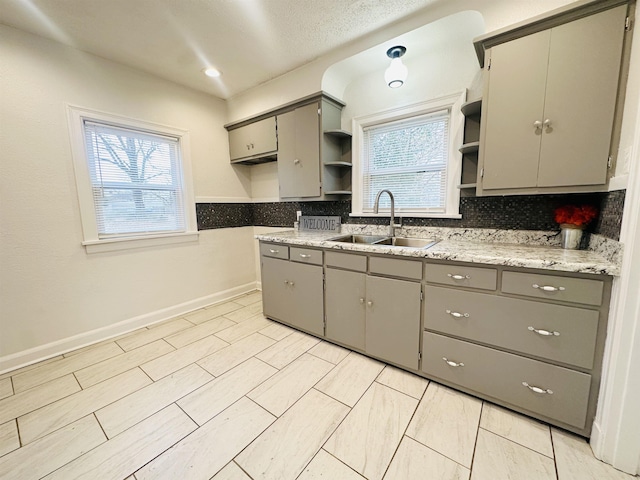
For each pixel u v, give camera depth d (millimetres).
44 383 1784
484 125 1640
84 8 1696
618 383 1122
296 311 2426
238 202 3453
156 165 2705
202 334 2453
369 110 2512
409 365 1804
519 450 1255
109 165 2391
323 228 2916
